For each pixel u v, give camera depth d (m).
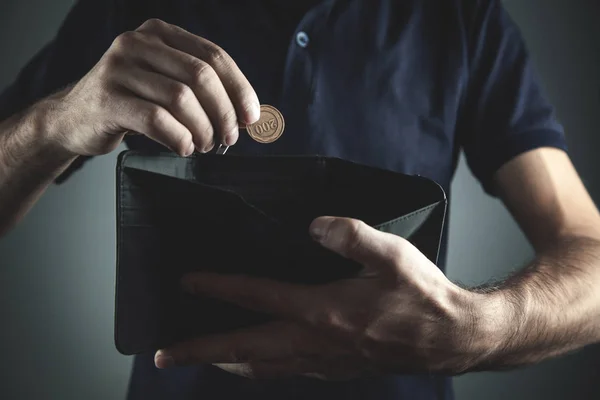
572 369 1.53
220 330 0.60
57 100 0.68
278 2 0.94
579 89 1.47
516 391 1.55
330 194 0.67
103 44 0.97
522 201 0.92
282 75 0.92
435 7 0.97
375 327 0.57
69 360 1.55
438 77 0.95
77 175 1.50
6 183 0.75
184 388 0.85
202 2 0.95
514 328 0.66
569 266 0.77
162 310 0.57
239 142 0.90
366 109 0.93
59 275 1.52
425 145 0.94
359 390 0.85
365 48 0.94
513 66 0.97
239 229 0.54
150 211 0.54
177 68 0.56
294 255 0.54
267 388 0.84
